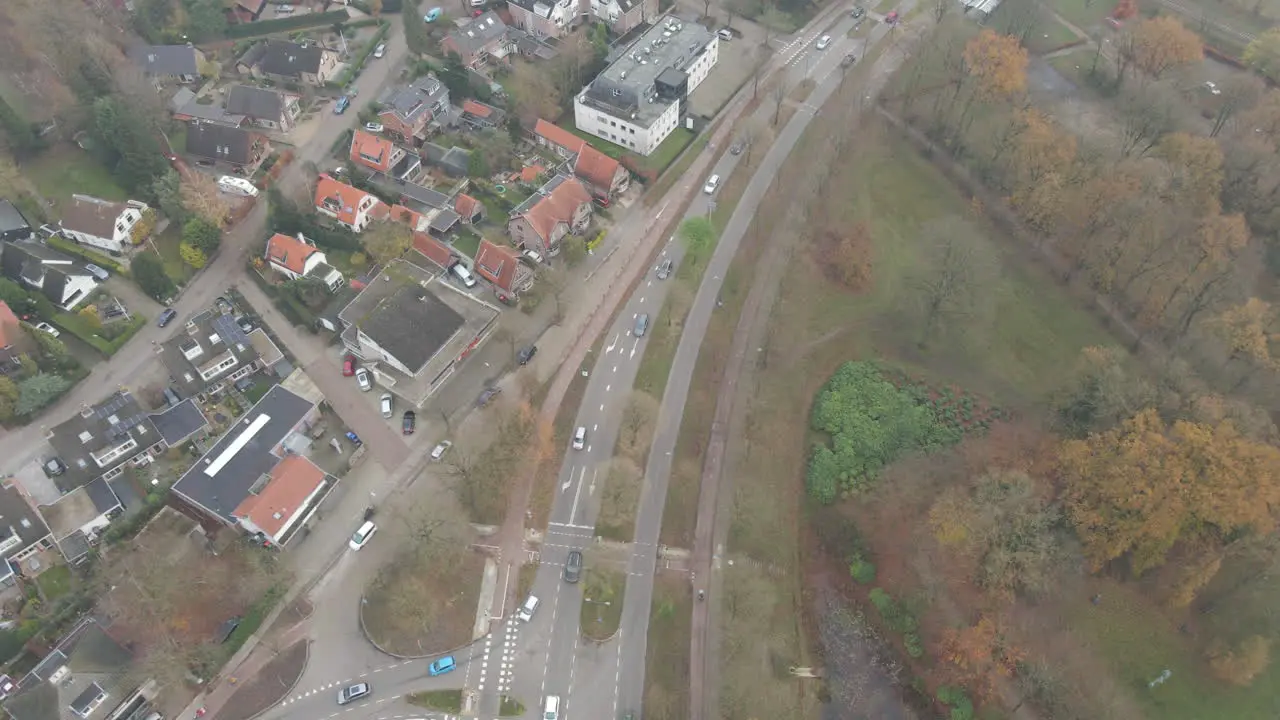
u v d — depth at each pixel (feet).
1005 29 593.83
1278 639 304.50
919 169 497.46
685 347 407.64
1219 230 390.21
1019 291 433.07
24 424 361.51
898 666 314.14
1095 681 299.17
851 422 374.02
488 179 476.54
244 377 382.63
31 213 433.07
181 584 310.65
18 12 472.44
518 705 294.25
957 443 369.30
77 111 456.45
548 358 401.08
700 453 367.86
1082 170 431.84
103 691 279.49
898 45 586.86
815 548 346.13
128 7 555.28
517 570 328.29
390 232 422.82
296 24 569.64
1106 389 332.60
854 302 427.33
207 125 472.03
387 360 380.17
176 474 346.33
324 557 329.52
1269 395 352.69
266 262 426.92
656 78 499.92
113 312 399.65
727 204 476.95
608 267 443.32
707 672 303.27
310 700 294.05
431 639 308.60
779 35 596.70
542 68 531.91
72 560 318.04
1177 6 629.10
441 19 575.79
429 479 352.90
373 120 502.79
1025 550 303.27
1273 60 549.54
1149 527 297.94
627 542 337.72
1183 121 490.90
